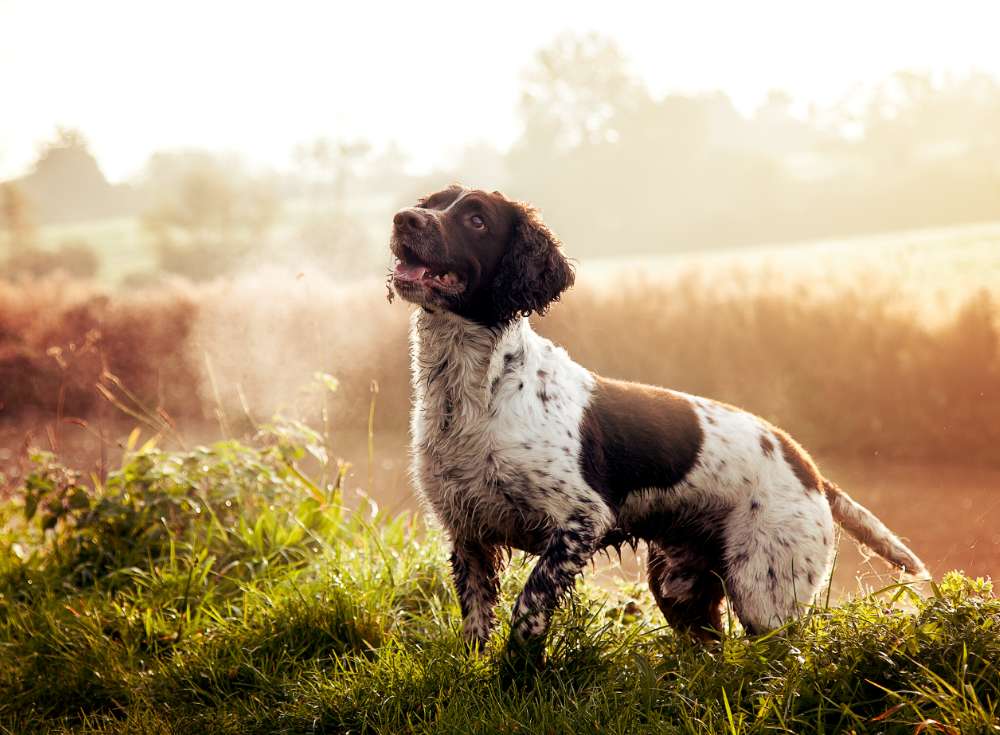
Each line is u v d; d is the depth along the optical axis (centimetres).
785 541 333
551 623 312
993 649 252
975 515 649
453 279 320
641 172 6144
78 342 1200
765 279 1210
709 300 1132
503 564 351
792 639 284
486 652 317
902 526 629
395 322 1159
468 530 329
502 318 324
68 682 323
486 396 318
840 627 277
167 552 440
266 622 343
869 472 828
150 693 313
